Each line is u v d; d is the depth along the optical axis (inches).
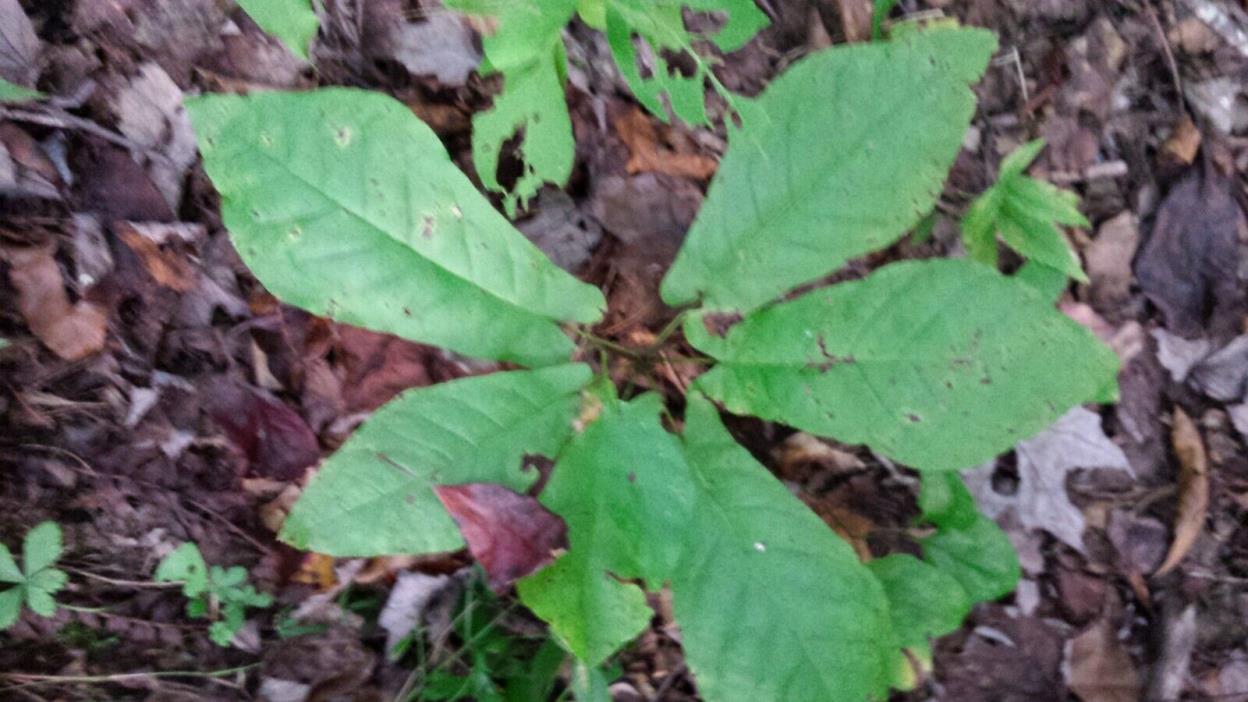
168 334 14.7
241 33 15.0
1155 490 17.6
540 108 12.2
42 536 13.5
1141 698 17.3
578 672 13.7
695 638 12.7
